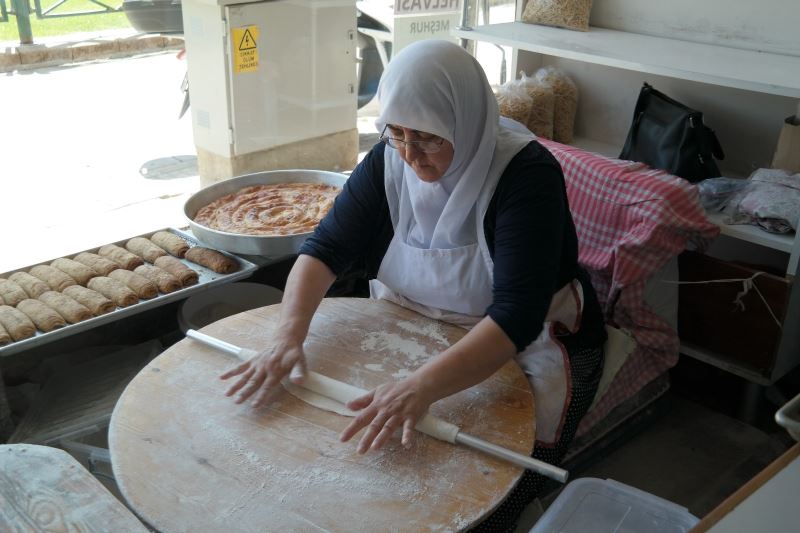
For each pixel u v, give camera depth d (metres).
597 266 2.05
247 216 2.37
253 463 1.25
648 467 2.19
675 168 2.32
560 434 1.63
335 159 2.97
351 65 2.85
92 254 2.26
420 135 1.50
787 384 2.46
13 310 1.95
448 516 1.14
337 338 1.62
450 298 1.68
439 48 1.48
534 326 1.46
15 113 2.38
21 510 1.05
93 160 2.54
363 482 1.21
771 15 2.35
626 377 2.01
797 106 2.34
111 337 2.40
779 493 1.02
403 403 1.32
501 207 1.55
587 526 1.54
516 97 2.59
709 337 2.28
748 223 2.17
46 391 2.07
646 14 2.65
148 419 1.35
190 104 2.64
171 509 1.15
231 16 2.40
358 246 1.76
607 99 2.84
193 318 2.31
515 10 2.88
